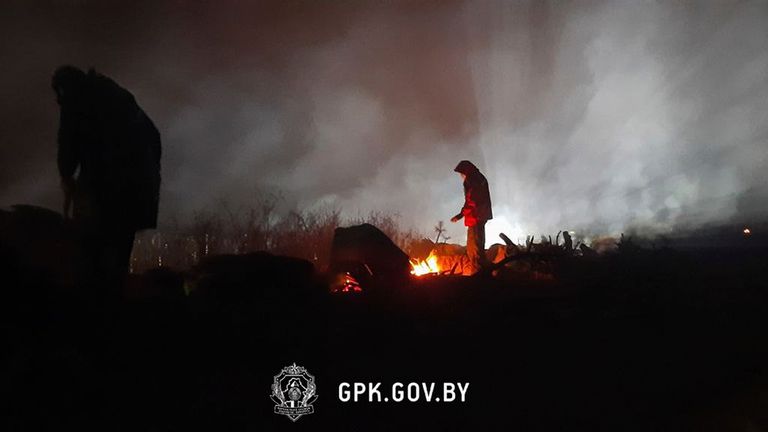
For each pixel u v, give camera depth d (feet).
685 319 23.41
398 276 28.68
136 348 19.86
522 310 24.29
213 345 20.29
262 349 20.24
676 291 25.59
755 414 16.06
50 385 16.71
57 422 15.30
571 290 27.07
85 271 23.08
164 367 18.69
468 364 19.53
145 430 15.16
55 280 22.33
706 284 27.63
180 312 22.76
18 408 15.79
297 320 22.59
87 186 23.58
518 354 20.39
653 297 24.89
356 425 15.85
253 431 15.42
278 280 25.89
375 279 27.50
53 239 22.70
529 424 15.85
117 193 23.67
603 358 20.01
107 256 23.75
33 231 22.47
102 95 23.75
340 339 21.15
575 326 22.85
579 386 17.95
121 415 15.84
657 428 15.57
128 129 24.06
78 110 23.48
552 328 22.74
